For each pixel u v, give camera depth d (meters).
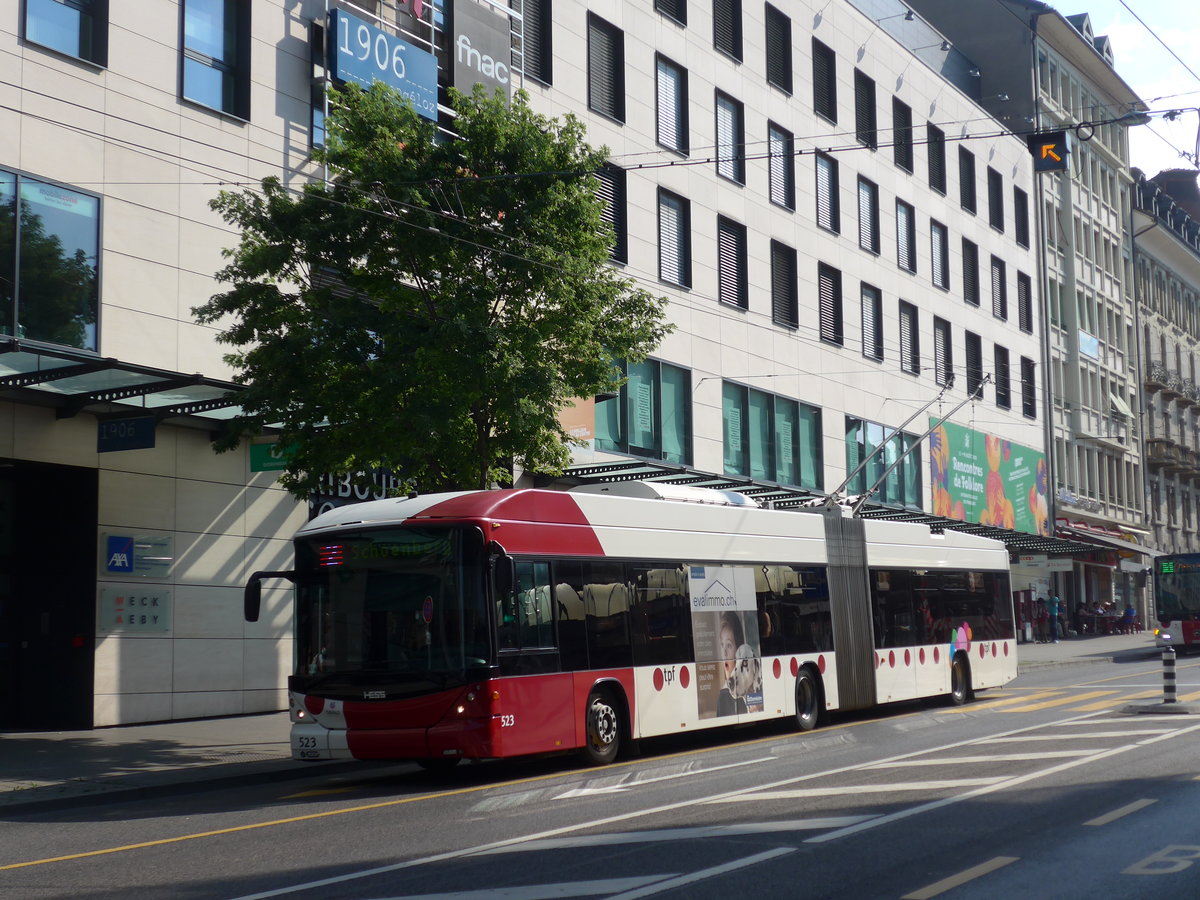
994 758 14.43
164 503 20.98
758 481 33.03
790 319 38.38
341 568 14.55
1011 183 55.00
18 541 20.53
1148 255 71.75
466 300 17.72
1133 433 67.25
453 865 8.83
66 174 19.14
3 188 18.25
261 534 22.55
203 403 19.61
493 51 27.08
